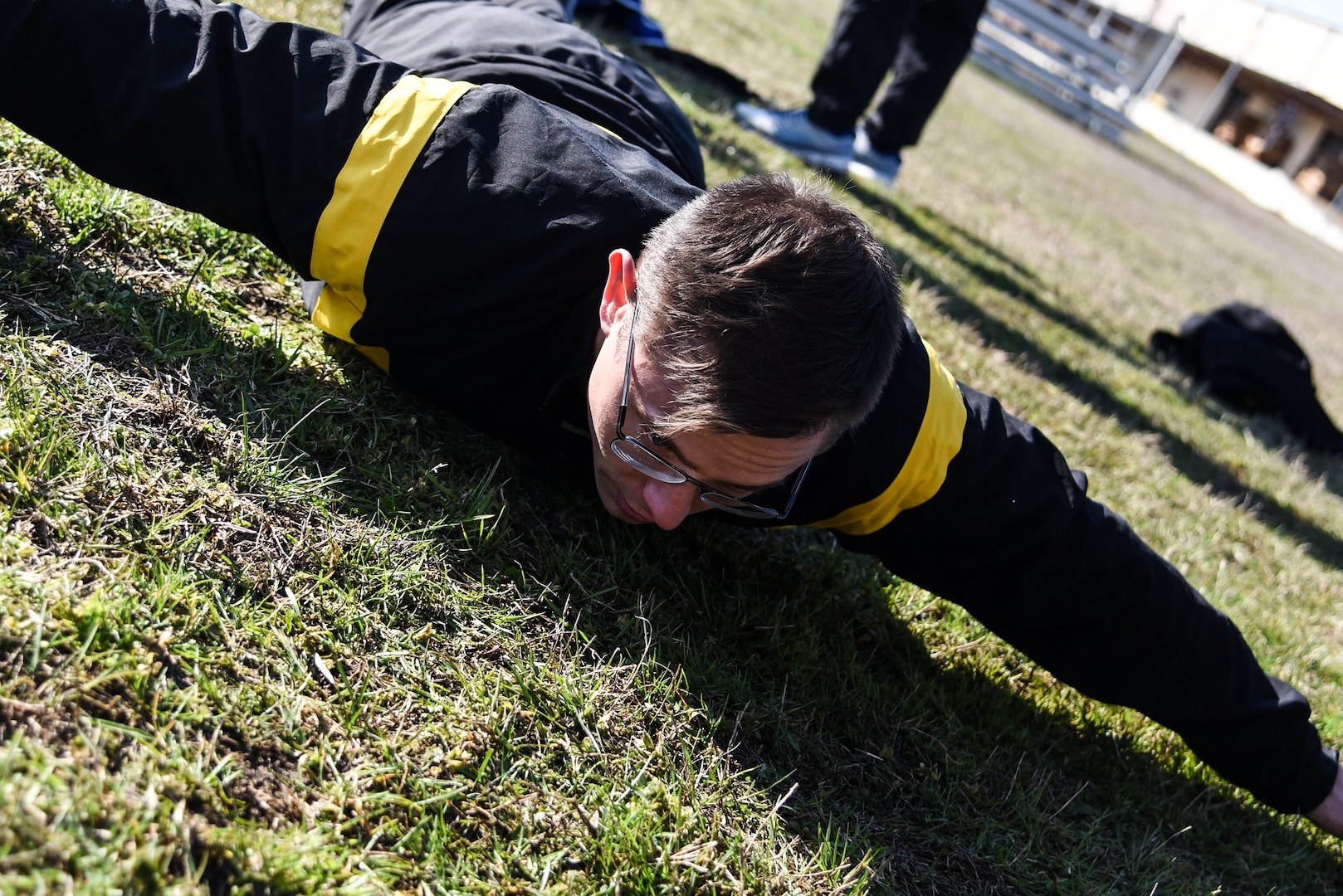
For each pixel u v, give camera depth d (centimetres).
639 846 131
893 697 190
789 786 158
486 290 158
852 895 141
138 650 116
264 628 130
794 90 694
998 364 381
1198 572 300
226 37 156
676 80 525
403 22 233
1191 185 2238
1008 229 695
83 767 102
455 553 158
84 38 148
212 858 102
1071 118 2353
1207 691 177
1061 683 212
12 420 134
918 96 523
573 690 147
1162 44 3008
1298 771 186
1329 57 3281
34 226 171
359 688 130
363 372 183
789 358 125
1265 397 535
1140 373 490
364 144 154
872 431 155
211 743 112
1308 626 302
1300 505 416
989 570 170
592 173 161
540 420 170
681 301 130
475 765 130
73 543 125
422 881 114
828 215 135
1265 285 1166
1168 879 178
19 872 90
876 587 213
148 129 152
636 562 179
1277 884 194
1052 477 170
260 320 184
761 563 202
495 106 162
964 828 169
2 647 108
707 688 163
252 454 151
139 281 174
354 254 156
